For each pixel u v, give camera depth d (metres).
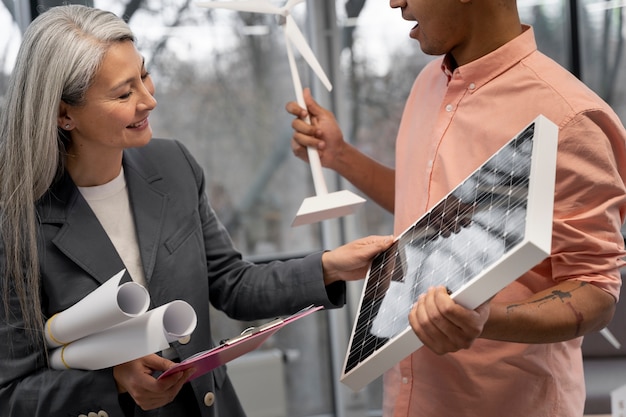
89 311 1.45
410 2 1.67
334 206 1.97
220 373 1.81
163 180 1.78
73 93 1.57
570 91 1.58
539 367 1.66
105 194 1.72
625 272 3.10
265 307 1.81
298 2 2.14
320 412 4.02
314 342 3.99
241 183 3.88
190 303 1.72
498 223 1.23
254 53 3.80
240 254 1.92
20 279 1.59
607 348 3.11
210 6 2.09
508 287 1.65
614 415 2.46
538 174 1.21
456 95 1.74
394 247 1.63
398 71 3.91
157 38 3.66
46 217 1.64
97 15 1.60
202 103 3.77
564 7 3.87
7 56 3.41
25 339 1.60
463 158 1.71
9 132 1.61
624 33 3.86
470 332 1.23
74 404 1.57
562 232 1.54
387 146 3.95
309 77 3.87
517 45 1.66
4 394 1.61
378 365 1.35
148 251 1.70
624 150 1.61
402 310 1.38
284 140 3.89
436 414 1.74
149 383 1.53
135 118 1.61
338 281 1.81
